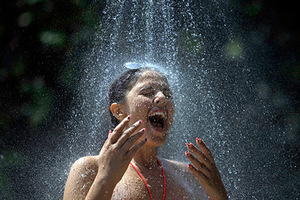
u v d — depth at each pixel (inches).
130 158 273.7
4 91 761.6
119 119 342.0
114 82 351.9
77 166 310.7
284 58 844.6
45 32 778.8
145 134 319.3
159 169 332.2
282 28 859.4
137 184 315.6
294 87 816.9
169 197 319.9
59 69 754.2
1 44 781.3
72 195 300.5
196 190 346.3
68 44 766.5
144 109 320.5
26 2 789.2
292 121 792.9
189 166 301.9
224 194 306.3
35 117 737.0
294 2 860.6
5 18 789.2
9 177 701.9
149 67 344.5
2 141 736.3
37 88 759.1
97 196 265.7
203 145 304.0
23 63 772.6
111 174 268.7
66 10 779.4
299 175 730.8
